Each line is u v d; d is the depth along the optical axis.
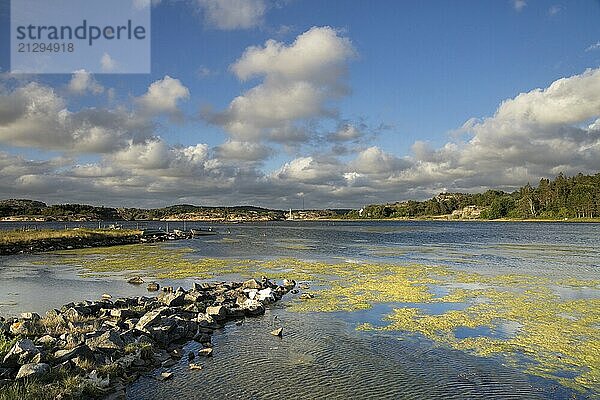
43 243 63.47
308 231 145.12
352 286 32.03
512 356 16.88
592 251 61.69
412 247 70.94
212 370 15.31
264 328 20.66
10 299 27.42
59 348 15.38
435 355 16.98
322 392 13.65
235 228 177.38
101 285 32.78
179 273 39.69
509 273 38.75
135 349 15.98
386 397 13.30
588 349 17.67
